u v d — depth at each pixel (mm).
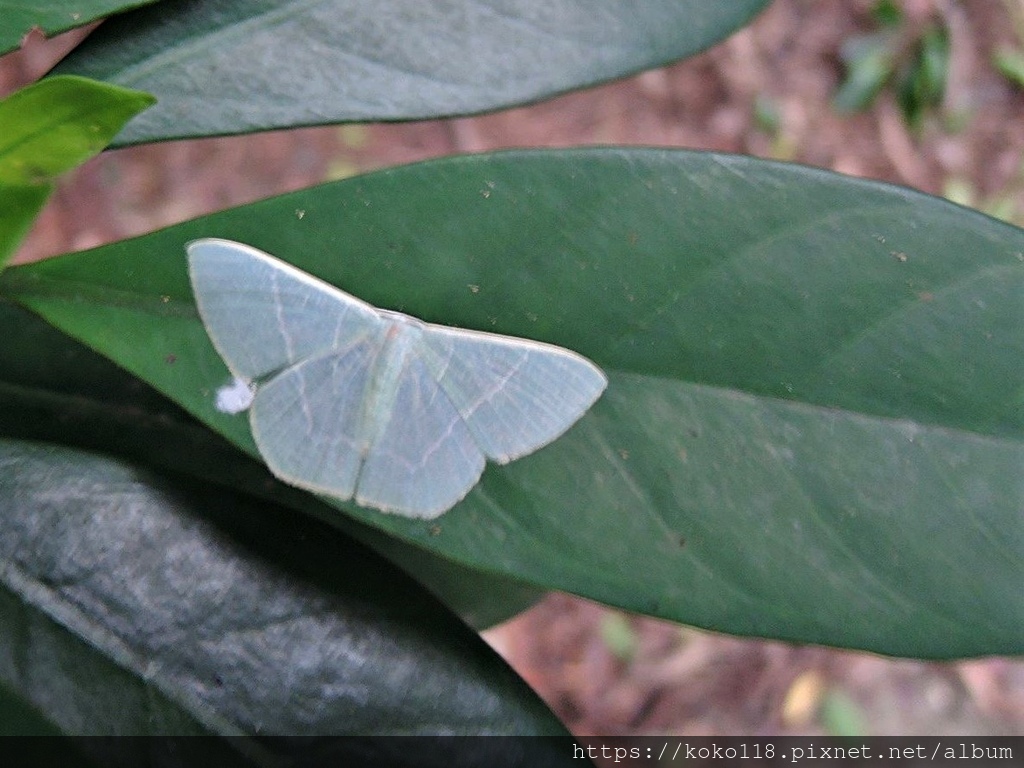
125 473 111
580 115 338
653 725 307
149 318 112
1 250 106
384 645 111
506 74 121
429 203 118
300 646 109
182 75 118
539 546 114
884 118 355
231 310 113
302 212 116
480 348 116
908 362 117
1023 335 116
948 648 111
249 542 112
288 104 119
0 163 103
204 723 107
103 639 107
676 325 118
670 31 122
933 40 357
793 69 355
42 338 126
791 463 116
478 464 115
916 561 114
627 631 314
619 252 118
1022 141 360
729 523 115
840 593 113
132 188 295
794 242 118
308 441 115
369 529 127
